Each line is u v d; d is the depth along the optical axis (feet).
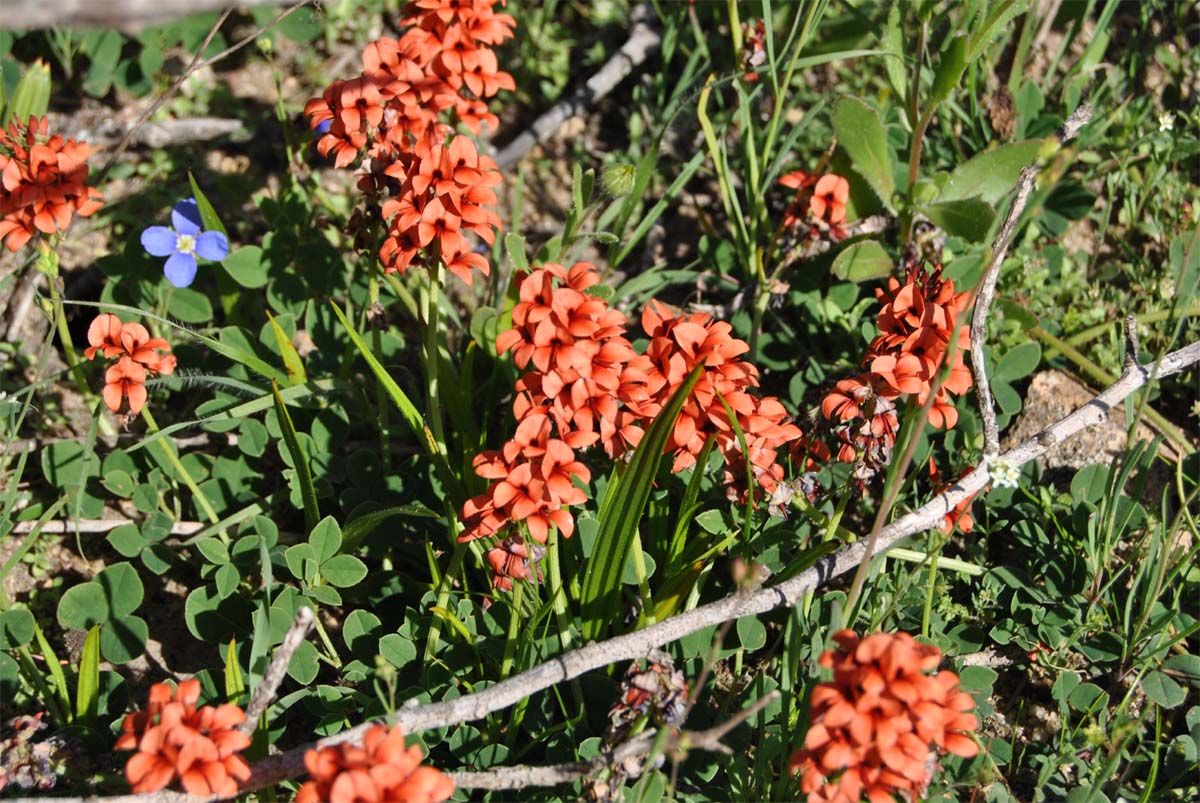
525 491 2.23
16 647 2.33
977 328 2.32
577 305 2.24
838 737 2.13
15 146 2.36
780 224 2.65
